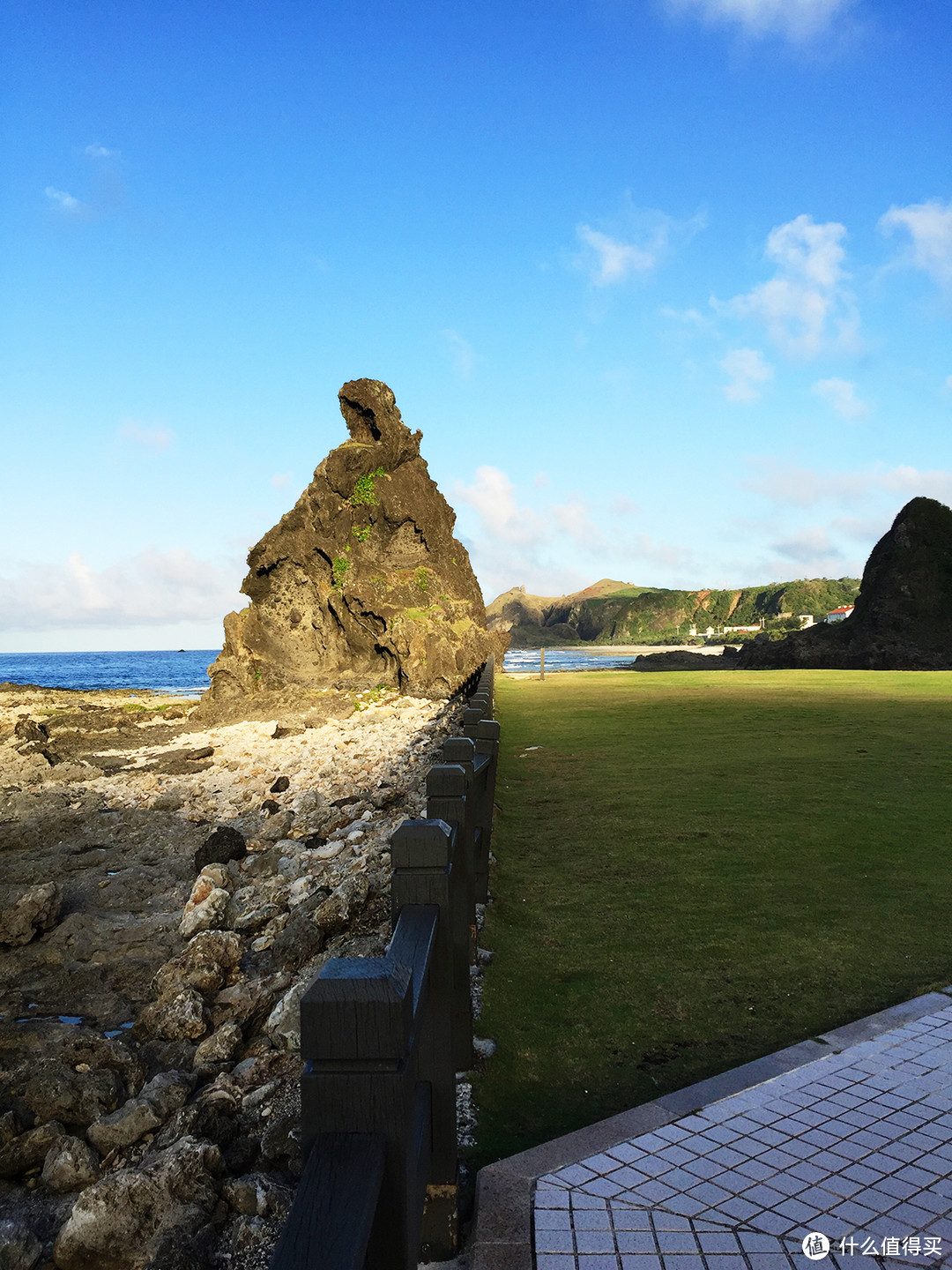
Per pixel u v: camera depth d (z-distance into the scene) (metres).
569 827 8.51
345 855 9.39
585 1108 3.56
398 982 1.67
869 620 53.25
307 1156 1.59
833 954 5.05
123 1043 5.04
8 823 13.38
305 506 36.44
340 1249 1.36
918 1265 2.45
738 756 12.34
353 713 28.36
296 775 16.05
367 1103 1.62
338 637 35.50
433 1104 2.74
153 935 7.84
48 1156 3.99
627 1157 3.08
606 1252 2.57
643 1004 4.53
